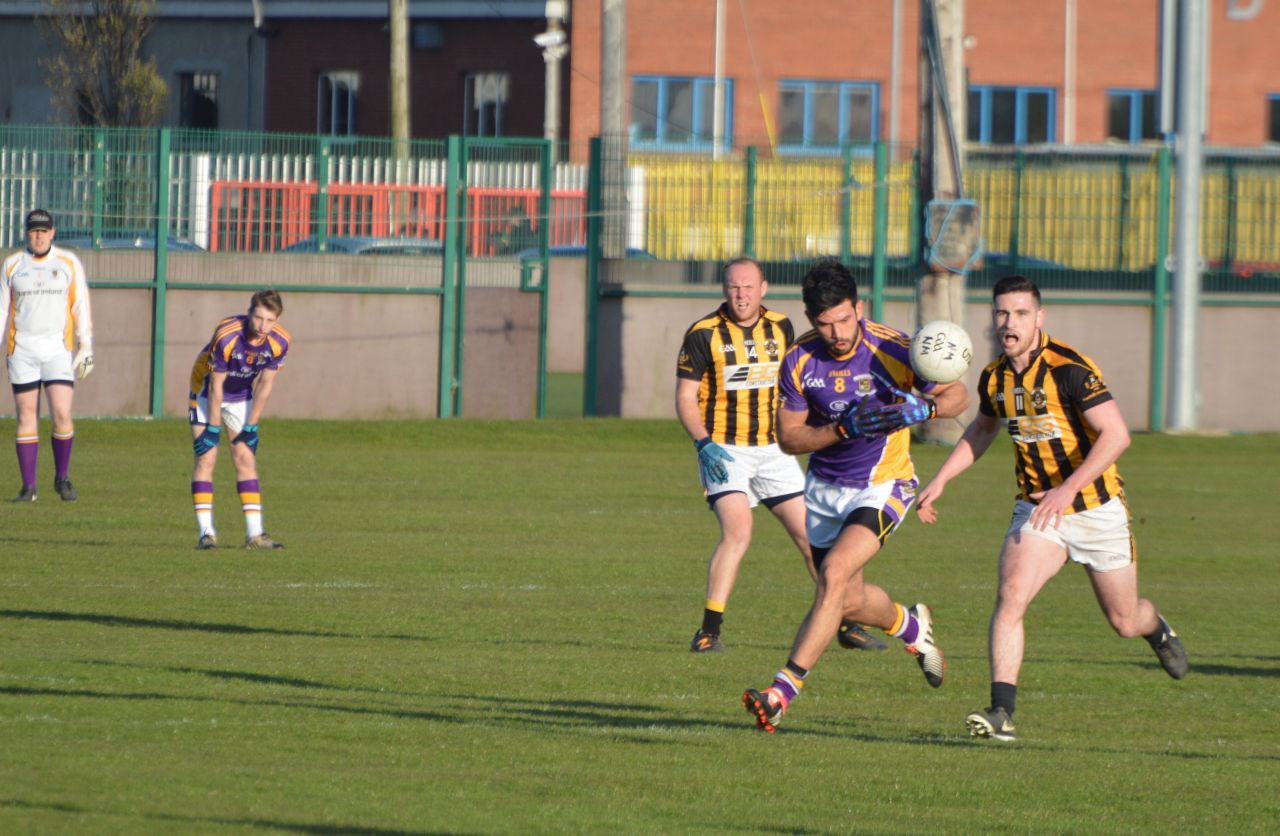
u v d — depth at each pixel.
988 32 169.75
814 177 87.69
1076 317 88.81
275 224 83.56
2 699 26.80
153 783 21.41
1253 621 39.53
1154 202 89.25
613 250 87.44
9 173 80.75
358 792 21.38
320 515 55.28
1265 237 90.19
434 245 85.56
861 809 21.27
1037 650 35.50
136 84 141.00
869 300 87.50
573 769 23.16
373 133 175.00
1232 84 168.88
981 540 53.41
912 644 29.50
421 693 28.81
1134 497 65.44
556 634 35.72
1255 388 90.19
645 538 51.75
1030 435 26.89
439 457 73.81
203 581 41.44
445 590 41.22
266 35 175.62
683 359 35.09
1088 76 171.50
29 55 168.88
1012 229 88.25
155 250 82.06
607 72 92.94
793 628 37.50
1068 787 22.62
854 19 167.62
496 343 86.50
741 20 165.88
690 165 87.88
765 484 35.34
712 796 21.80
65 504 55.91
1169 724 27.86
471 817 20.34
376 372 85.06
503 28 172.00
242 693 28.12
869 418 27.38
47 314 56.03
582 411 94.25
